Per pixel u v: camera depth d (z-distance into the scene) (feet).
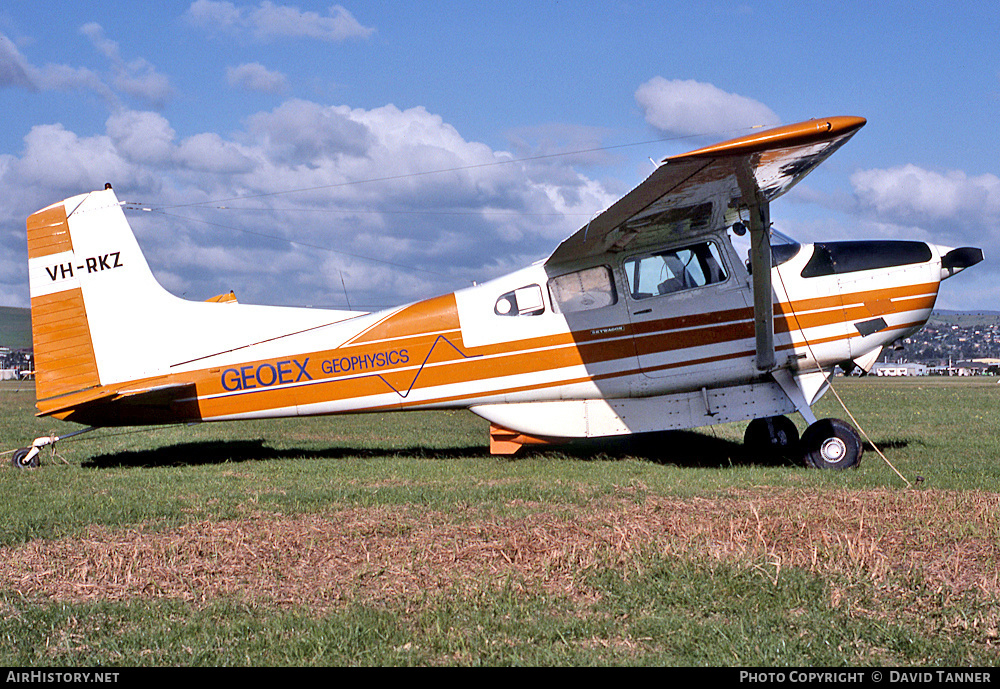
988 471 25.17
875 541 15.69
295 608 13.02
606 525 17.80
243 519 19.26
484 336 29.14
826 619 12.16
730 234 28.76
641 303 28.68
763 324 26.68
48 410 28.99
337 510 20.21
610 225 25.62
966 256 29.12
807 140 20.81
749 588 13.39
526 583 13.84
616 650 11.35
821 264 28.91
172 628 12.17
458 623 12.23
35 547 16.78
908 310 28.78
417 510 19.99
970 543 15.92
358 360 29.50
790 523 17.33
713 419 28.78
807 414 28.19
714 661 10.91
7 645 11.60
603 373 28.84
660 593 13.33
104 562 15.38
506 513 19.36
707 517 18.30
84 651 11.45
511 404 29.45
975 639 11.42
